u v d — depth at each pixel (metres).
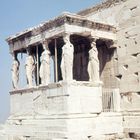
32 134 24.23
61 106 21.92
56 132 21.73
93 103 22.73
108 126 23.17
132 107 23.83
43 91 23.83
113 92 24.69
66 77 21.88
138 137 23.03
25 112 25.77
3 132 27.73
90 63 23.75
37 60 25.91
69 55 22.16
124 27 24.72
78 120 21.58
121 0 25.00
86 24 23.50
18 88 27.64
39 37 24.89
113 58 25.42
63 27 22.42
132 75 24.02
